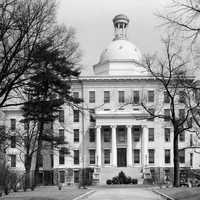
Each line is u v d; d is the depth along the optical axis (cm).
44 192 4106
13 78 2567
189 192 3394
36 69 2636
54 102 4019
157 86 9025
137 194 4212
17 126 8394
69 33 3494
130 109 8925
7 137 3625
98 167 8550
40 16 2411
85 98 9069
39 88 3703
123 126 8875
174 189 4259
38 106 3922
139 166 8675
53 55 2602
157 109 8769
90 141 8950
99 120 8738
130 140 8681
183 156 8844
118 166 8862
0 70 2472
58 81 3825
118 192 4672
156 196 3831
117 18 10694
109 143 8919
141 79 9056
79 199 3509
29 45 2425
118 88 9112
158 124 8906
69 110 8588
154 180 7956
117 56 10050
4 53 2408
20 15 2358
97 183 7756
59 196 3509
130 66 9862
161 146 8906
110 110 8975
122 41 10456
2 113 8819
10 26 2353
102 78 9094
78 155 8919
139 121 8725
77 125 8981
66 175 8800
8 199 2962
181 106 8512
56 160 8856
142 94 8500
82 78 9050
